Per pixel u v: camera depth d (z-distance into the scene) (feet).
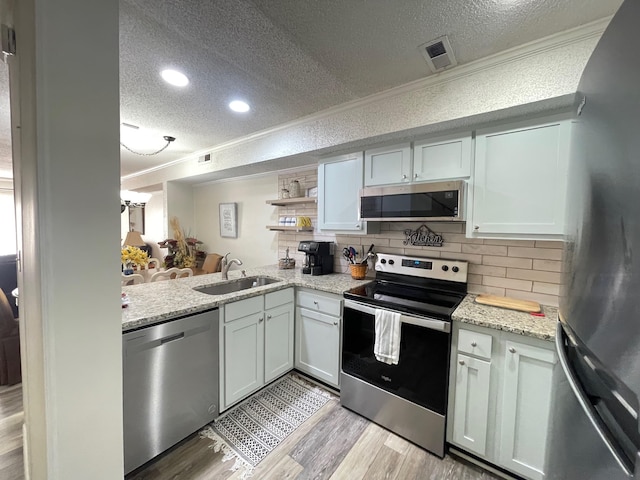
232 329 6.35
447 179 6.16
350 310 6.67
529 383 4.62
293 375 8.18
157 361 5.06
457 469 5.18
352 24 4.27
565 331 3.09
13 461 5.13
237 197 13.35
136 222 19.04
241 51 4.92
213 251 14.74
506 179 5.47
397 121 6.24
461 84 5.44
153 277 8.89
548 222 5.10
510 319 5.03
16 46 3.62
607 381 2.11
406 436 5.83
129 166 14.47
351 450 5.57
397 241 8.09
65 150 2.96
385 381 6.09
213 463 5.21
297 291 8.03
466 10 3.97
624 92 2.00
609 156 2.19
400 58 5.10
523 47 4.72
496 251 6.50
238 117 7.89
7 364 7.47
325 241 9.71
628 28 1.97
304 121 8.02
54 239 2.94
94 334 3.28
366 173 7.46
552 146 5.03
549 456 3.32
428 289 7.16
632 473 1.77
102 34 3.15
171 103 7.00
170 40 4.62
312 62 5.25
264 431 6.02
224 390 6.26
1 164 14.66
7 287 10.50
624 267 1.93
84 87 3.05
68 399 3.13
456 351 5.30
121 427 3.55
